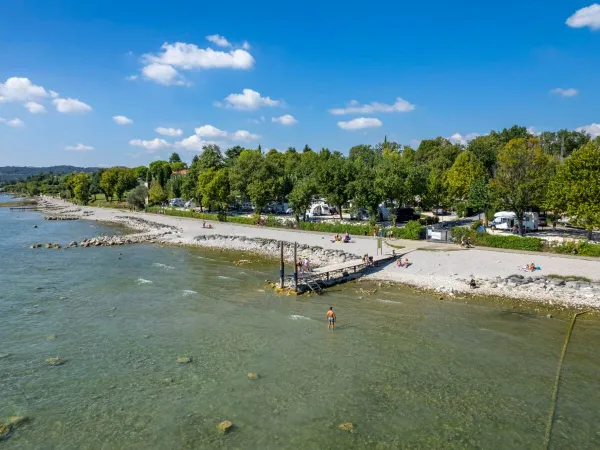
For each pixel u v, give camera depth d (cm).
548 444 1884
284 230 8056
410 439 1933
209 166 15475
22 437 1967
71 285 4606
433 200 9056
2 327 3328
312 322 3431
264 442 1916
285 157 16362
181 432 1997
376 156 15788
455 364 2656
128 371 2602
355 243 6362
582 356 2727
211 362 2717
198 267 5516
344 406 2205
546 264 4562
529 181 6012
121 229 10125
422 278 4578
